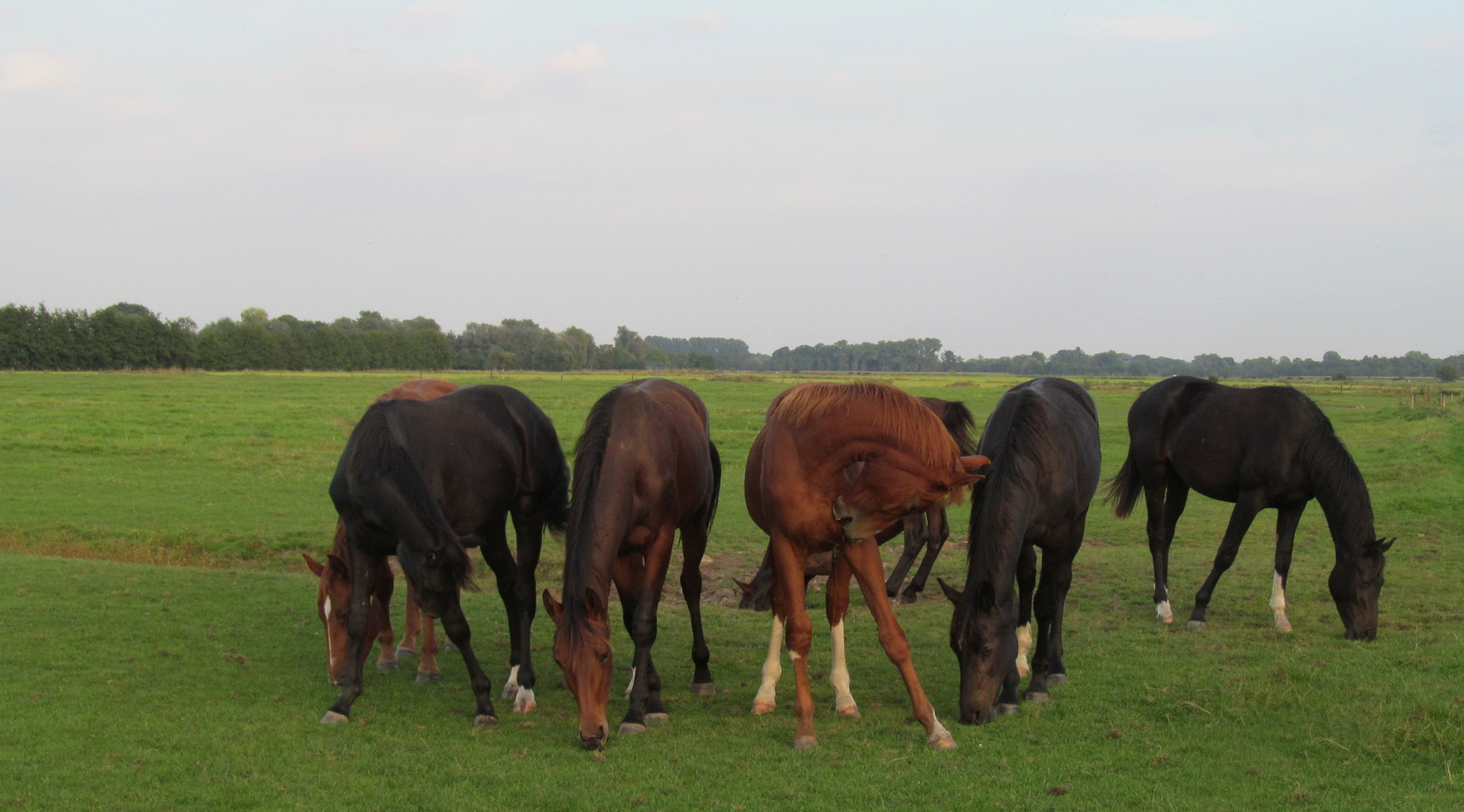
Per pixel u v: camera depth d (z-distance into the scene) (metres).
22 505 13.90
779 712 5.69
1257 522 14.00
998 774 4.54
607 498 5.04
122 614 7.48
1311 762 4.64
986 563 5.31
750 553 12.06
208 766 4.54
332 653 5.88
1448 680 5.89
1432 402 36.12
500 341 120.00
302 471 18.44
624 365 121.75
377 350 97.75
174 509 14.04
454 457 5.66
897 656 4.99
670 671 6.67
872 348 143.12
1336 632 7.46
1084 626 7.81
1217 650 6.89
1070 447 5.94
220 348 83.75
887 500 4.77
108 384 46.28
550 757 4.80
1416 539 11.69
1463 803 4.05
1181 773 4.53
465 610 8.41
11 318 71.31
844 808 4.13
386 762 4.65
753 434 26.38
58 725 5.02
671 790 4.35
